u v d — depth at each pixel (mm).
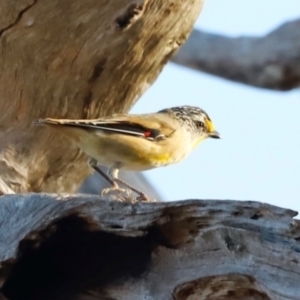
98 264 9609
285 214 8555
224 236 8891
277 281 8602
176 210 8914
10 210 9594
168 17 11844
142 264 9422
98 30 11773
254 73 17750
